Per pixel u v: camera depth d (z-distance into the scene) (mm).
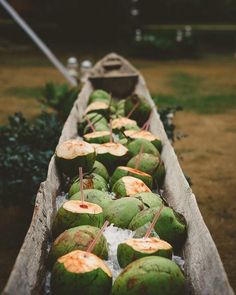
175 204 1888
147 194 1743
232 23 23938
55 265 1307
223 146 5000
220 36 16422
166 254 1387
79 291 1252
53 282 1285
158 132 2717
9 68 9930
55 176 1968
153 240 1426
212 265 1301
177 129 5598
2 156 3080
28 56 11750
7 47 12891
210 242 1380
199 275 1365
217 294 1189
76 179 1931
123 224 1599
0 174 3025
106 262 1439
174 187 2004
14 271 1175
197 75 9711
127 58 12211
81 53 12570
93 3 14273
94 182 1872
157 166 2117
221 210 3484
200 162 4480
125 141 2354
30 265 1313
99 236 1423
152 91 7902
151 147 2266
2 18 16797
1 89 7742
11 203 3080
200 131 5543
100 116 2756
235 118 6180
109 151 2141
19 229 3037
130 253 1369
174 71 10227
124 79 4230
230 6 23938
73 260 1286
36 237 1448
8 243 2887
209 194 3760
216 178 4094
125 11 14391
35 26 15070
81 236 1420
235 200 3658
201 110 6590
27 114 6051
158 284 1230
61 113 4133
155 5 21906
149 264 1264
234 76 9570
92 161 2016
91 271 1260
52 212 1751
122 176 1970
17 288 1153
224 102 7129
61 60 11281
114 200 1709
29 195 2965
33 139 3352
